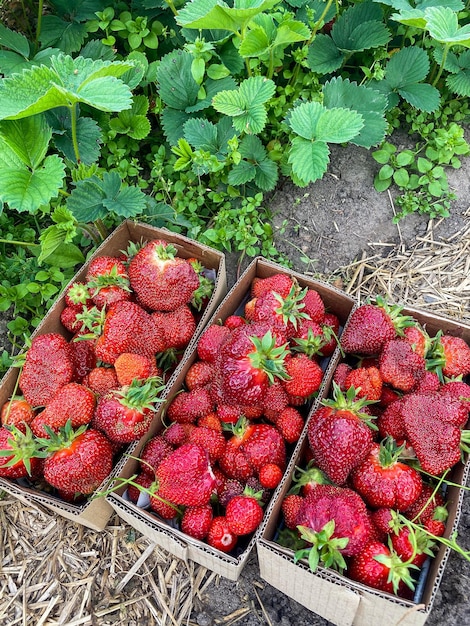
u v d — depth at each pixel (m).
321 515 0.33
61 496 0.39
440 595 0.39
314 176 0.46
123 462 0.37
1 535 0.42
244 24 0.45
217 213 0.54
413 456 0.37
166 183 0.53
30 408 0.40
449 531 0.34
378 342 0.39
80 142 0.50
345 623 0.36
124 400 0.36
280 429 0.40
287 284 0.43
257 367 0.36
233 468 0.38
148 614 0.39
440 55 0.53
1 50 0.52
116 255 0.48
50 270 0.49
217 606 0.40
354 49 0.54
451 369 0.40
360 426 0.35
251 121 0.48
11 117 0.39
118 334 0.39
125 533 0.42
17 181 0.42
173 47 0.57
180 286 0.42
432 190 0.52
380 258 0.53
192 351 0.42
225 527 0.36
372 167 0.55
